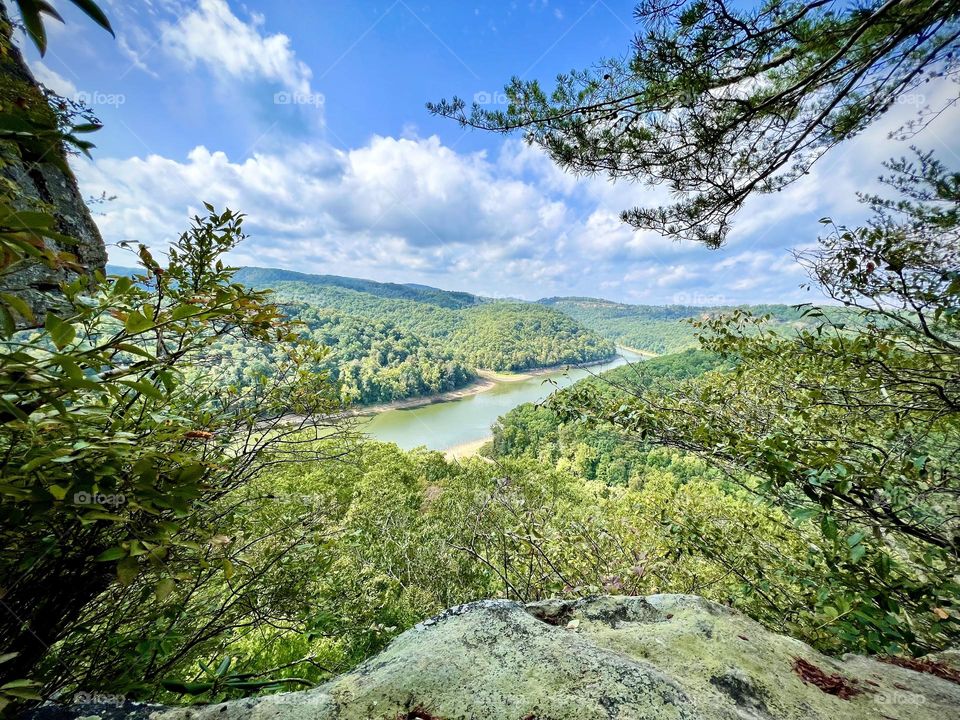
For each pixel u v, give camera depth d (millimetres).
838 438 2277
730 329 3352
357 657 3398
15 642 1088
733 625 1462
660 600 1629
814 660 1341
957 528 1799
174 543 986
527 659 1021
